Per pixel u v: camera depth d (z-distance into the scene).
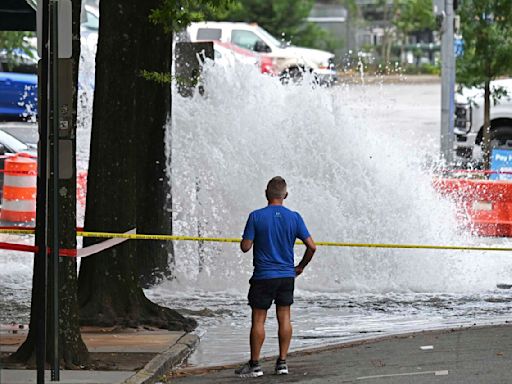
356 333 31.06
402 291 38.72
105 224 32.56
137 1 32.53
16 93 70.94
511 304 35.88
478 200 48.84
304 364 26.98
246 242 25.75
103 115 32.75
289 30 141.50
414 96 106.44
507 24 61.56
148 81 38.84
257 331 25.64
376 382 24.41
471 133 64.12
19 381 24.19
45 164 24.03
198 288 39.03
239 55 83.38
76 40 26.25
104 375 25.06
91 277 32.28
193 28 91.50
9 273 41.09
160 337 30.12
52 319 24.42
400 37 152.00
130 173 32.78
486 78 61.91
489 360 26.53
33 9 38.53
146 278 38.84
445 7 57.12
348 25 157.25
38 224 24.81
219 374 26.17
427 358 27.06
